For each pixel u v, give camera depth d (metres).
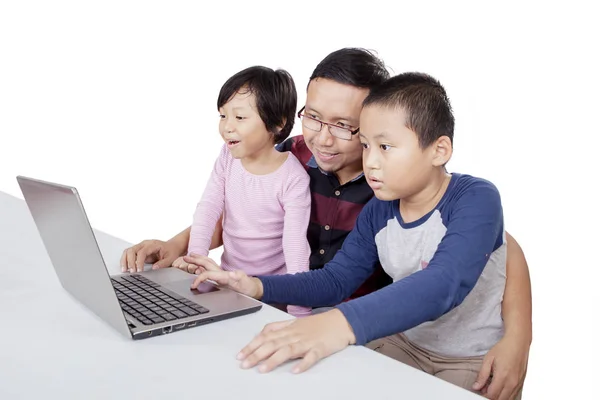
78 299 1.08
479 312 1.36
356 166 1.62
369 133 1.22
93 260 0.92
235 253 1.74
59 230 0.99
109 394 0.78
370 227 1.42
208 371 0.85
